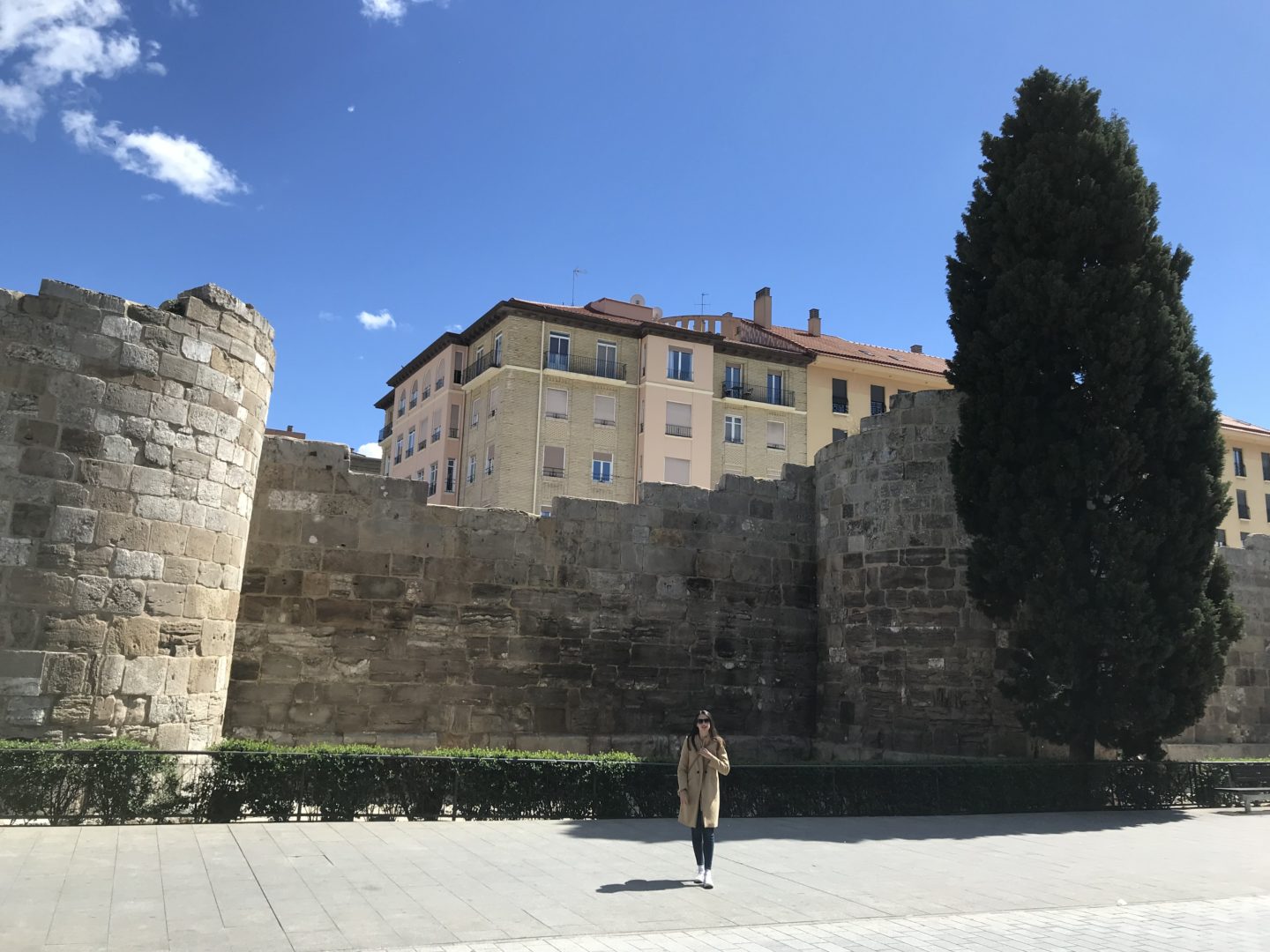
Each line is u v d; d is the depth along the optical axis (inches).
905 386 2261.3
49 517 412.8
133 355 444.5
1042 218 642.8
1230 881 379.6
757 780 499.8
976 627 640.4
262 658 565.0
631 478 1964.8
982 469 637.9
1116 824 524.7
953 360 681.0
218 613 475.8
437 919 269.4
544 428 1904.5
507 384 1895.9
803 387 2156.7
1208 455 617.9
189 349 466.3
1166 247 647.8
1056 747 625.6
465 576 627.5
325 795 426.6
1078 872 388.5
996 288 652.1
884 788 525.0
